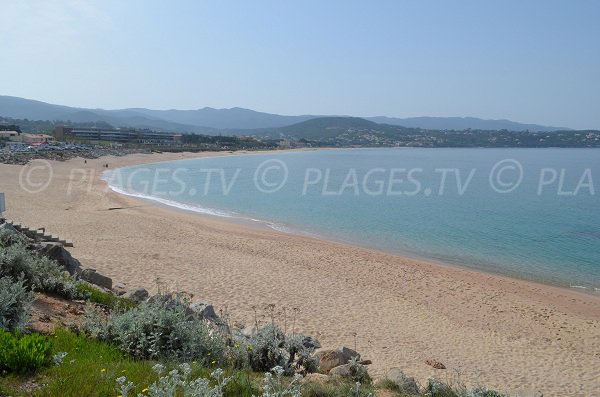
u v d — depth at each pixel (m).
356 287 18.94
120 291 12.84
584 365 12.93
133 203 41.12
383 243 30.72
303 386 6.36
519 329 15.88
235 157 158.12
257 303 15.49
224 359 7.19
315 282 19.02
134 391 5.25
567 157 167.12
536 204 51.69
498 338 14.79
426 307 17.31
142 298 11.87
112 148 142.88
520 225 38.62
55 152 100.31
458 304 18.11
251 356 7.36
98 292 10.60
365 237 32.50
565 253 29.00
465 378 11.12
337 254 25.09
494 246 30.80
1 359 5.45
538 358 13.27
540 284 22.16
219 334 7.98
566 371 12.38
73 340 6.86
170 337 7.06
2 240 12.05
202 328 7.70
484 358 12.88
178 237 26.05
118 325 7.34
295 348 7.99
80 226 26.23
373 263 23.64
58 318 8.00
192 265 19.75
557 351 13.99
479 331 15.30
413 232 34.91
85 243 21.73
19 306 7.03
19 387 5.11
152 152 152.38
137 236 25.05
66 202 38.00
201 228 30.02
